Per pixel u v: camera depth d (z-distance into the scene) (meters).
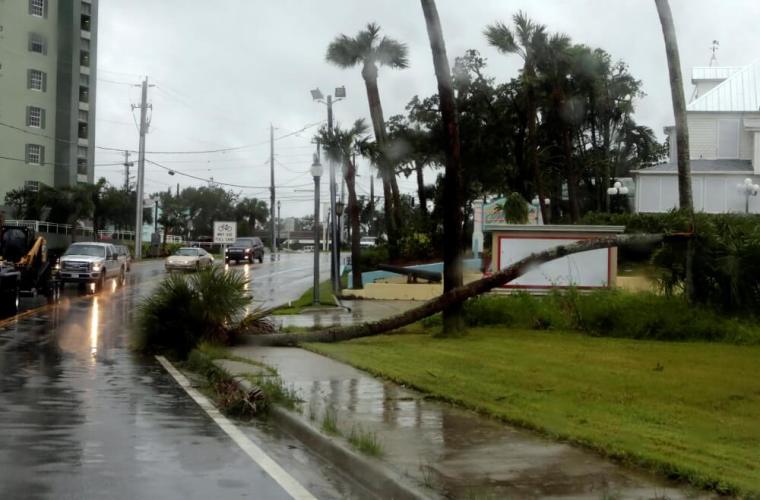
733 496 6.03
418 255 41.03
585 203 51.72
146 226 97.44
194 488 6.75
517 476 6.70
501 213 36.78
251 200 115.19
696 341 16.77
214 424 9.55
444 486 6.38
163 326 16.59
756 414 9.23
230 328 17.33
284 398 10.24
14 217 60.97
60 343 17.89
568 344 16.20
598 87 41.31
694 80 50.56
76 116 70.69
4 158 65.44
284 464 7.70
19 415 9.68
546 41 37.56
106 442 8.37
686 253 18.34
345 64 40.22
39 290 29.83
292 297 35.41
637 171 43.50
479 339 17.19
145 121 60.22
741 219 19.17
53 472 7.11
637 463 7.04
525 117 44.38
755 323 17.23
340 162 36.28
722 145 44.97
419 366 13.23
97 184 64.19
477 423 8.94
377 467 6.95
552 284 21.56
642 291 19.86
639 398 10.21
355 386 11.55
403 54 40.12
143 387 12.25
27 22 67.00
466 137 45.81
